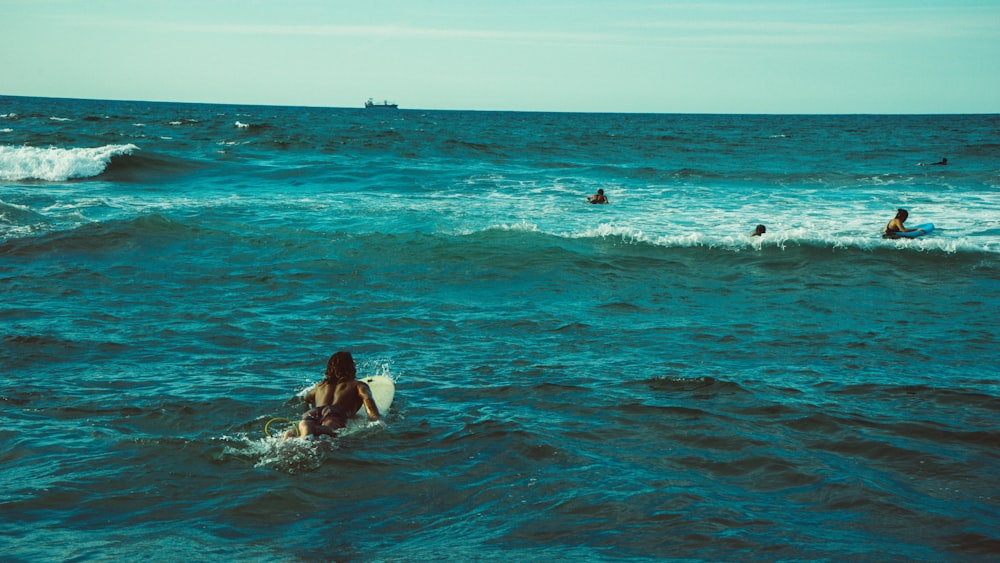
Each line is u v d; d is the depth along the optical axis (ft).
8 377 27.02
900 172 127.24
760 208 83.25
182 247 52.70
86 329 33.68
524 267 50.11
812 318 39.47
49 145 127.24
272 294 41.75
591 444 22.21
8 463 20.07
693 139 230.07
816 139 240.12
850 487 19.31
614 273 49.88
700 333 35.99
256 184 92.99
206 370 28.66
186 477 19.63
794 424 23.97
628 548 16.07
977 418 24.63
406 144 160.45
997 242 62.34
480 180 104.22
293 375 28.32
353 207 75.72
